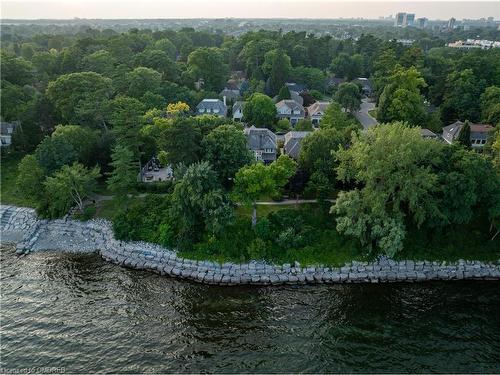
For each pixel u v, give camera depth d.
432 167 61.97
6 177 86.75
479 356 45.91
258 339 48.28
